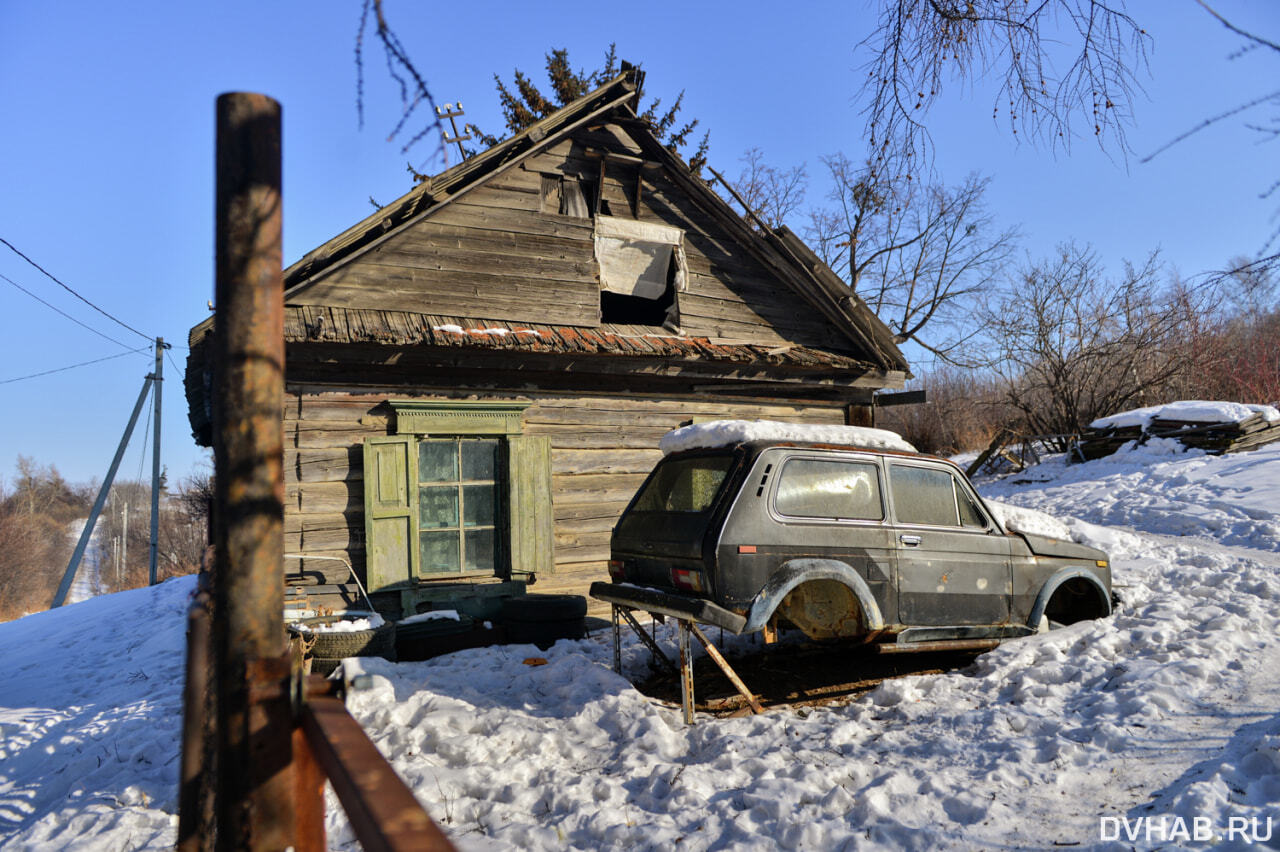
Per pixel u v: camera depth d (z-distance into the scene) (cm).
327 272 811
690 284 1041
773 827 355
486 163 918
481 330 847
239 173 142
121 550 7281
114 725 602
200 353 788
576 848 363
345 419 798
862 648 709
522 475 863
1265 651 543
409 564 796
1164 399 2319
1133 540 1061
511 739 491
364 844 96
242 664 139
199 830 180
